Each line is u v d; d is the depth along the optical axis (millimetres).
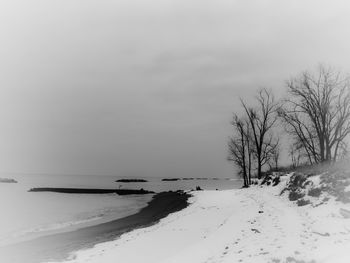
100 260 19234
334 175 25047
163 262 16984
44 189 100375
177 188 122062
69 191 99875
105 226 33906
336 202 21703
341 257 11242
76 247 24156
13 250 23844
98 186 144250
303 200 26016
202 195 56094
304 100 38875
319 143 40719
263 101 59969
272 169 63375
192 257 16672
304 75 39062
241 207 33344
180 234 24625
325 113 37312
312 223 18578
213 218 30125
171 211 41625
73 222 37406
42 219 40094
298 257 12445
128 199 72562
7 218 40781
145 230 28516
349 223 16891
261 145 60438
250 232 19438
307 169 35406
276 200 32469
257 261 13094
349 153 35312
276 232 17906
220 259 14836
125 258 19125
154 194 89875
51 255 22109
